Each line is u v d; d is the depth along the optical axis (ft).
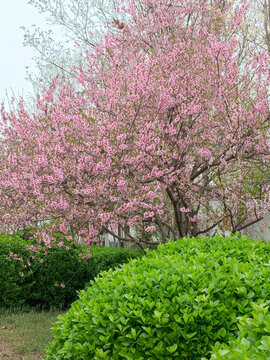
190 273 11.28
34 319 23.06
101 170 18.85
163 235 25.20
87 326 9.78
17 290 24.88
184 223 26.27
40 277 25.35
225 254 13.91
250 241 16.72
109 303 10.14
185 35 26.25
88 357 9.55
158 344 9.21
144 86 20.07
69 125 20.21
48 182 18.57
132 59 24.84
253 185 24.48
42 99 21.15
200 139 23.06
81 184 18.54
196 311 9.66
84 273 26.43
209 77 23.12
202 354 9.38
